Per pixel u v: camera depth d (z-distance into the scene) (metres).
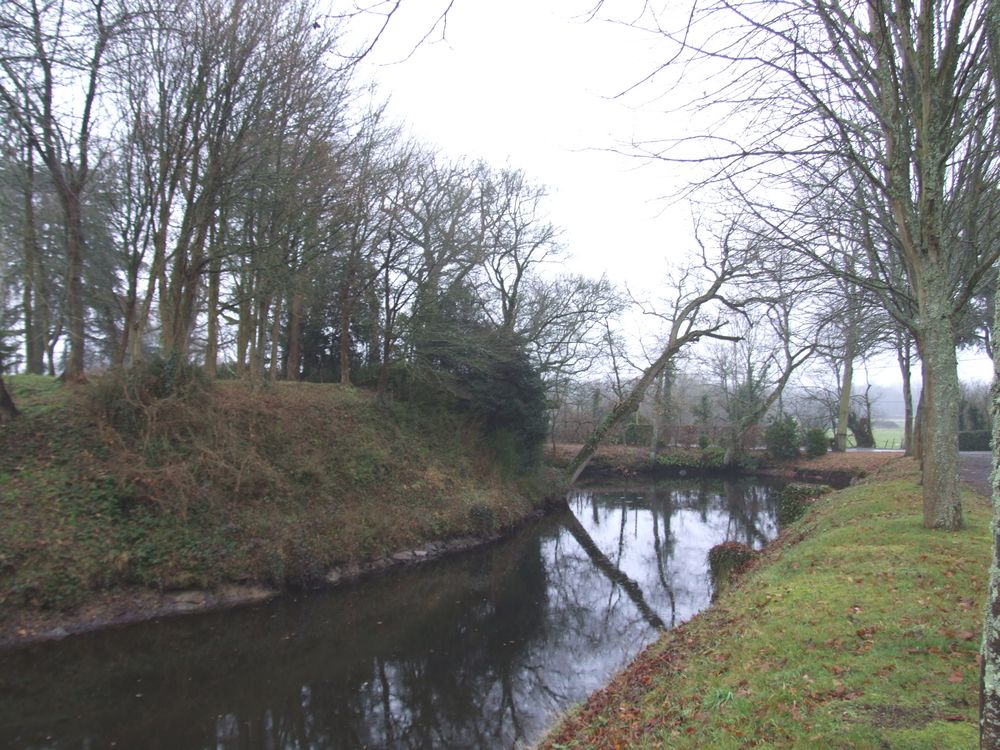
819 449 37.44
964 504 10.99
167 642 10.27
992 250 9.34
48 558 10.45
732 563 13.68
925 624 5.20
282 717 8.06
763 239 8.45
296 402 18.80
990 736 2.21
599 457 40.84
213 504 13.12
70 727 7.54
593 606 13.53
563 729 6.13
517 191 28.67
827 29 7.40
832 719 3.93
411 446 21.09
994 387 2.39
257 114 14.01
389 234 21.03
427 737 7.62
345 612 12.41
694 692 5.09
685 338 28.80
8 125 11.84
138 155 14.43
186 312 15.00
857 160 7.18
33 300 21.09
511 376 25.91
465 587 14.74
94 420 13.20
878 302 10.77
